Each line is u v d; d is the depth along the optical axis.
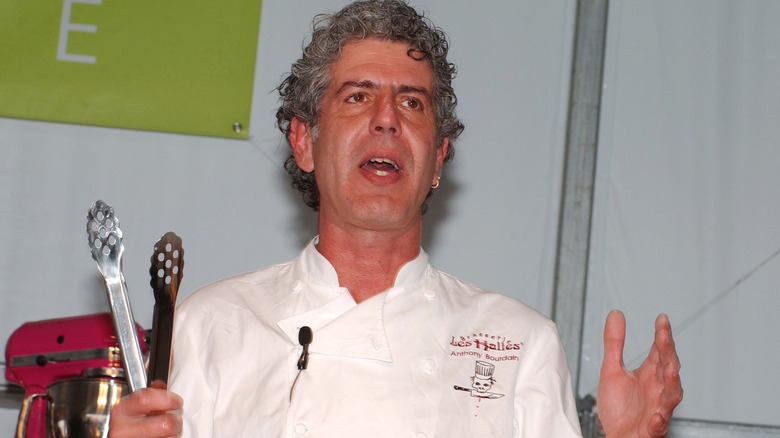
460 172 5.23
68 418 4.04
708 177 5.14
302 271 3.35
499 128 5.25
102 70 5.28
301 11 5.35
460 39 5.31
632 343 5.04
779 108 5.18
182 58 5.30
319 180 3.37
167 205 5.24
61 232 5.20
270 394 3.00
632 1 5.29
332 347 3.09
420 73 3.38
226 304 3.21
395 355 3.12
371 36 3.41
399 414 2.99
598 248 5.14
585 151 5.20
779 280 5.05
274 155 5.28
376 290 3.33
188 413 3.01
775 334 5.02
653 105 5.21
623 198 5.16
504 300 3.36
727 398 4.99
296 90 3.57
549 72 5.27
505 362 3.14
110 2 5.32
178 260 2.82
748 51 5.22
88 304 5.14
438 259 5.16
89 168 5.25
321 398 3.00
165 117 5.27
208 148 5.29
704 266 5.08
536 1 5.32
